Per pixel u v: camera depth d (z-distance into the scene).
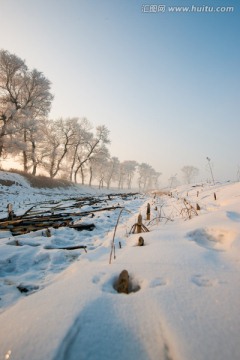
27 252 4.16
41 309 1.76
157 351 1.33
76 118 40.41
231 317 1.55
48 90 31.36
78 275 2.44
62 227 6.39
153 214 7.41
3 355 1.34
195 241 3.53
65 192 34.53
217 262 2.55
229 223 3.82
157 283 2.12
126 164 76.75
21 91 30.09
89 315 1.62
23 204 14.75
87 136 43.75
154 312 1.65
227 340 1.35
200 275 2.22
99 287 2.08
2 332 1.55
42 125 37.09
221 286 1.98
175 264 2.50
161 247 3.15
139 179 88.19
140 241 3.51
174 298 1.82
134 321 1.57
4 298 2.68
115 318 1.60
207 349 1.29
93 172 61.22
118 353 1.33
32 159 33.75
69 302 1.81
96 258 3.24
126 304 1.77
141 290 1.98
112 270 2.49
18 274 3.44
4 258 3.90
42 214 9.43
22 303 1.92
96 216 8.23
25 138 31.48
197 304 1.72
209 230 3.77
